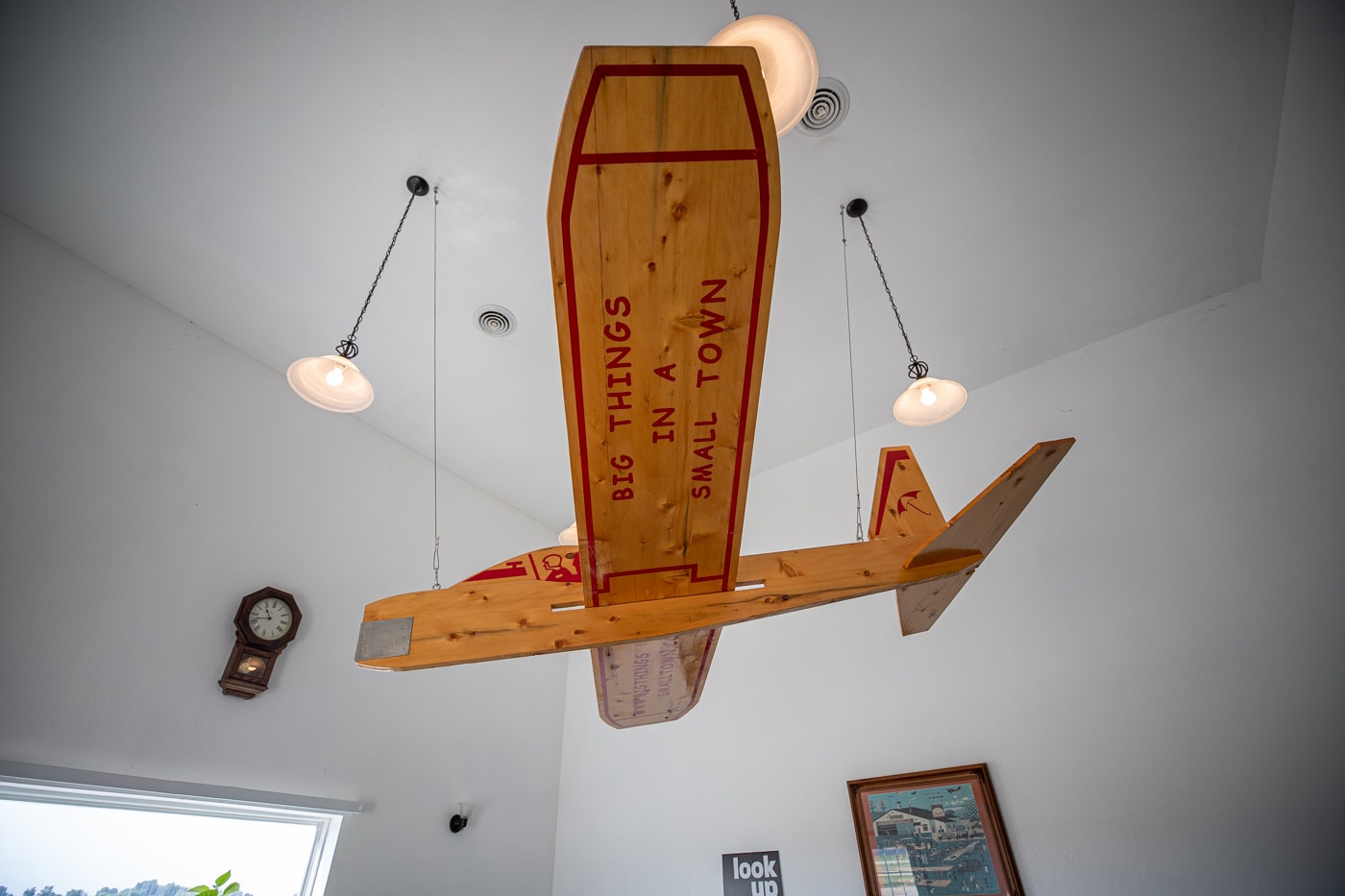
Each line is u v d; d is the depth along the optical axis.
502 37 2.65
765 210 1.23
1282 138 3.02
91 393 3.25
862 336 4.03
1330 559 2.98
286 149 3.02
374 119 2.92
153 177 3.13
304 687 3.60
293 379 2.58
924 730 3.65
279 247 3.43
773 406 4.53
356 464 4.34
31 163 3.09
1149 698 3.14
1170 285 3.70
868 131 2.99
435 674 4.29
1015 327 3.97
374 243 3.42
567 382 1.41
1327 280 3.09
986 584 3.80
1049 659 3.45
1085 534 3.62
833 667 4.10
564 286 1.27
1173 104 2.91
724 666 4.52
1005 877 3.10
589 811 4.54
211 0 2.53
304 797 3.36
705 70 1.06
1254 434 3.36
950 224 3.39
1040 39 2.69
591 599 1.94
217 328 3.83
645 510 1.67
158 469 3.37
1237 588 3.13
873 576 2.01
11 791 2.61
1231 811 2.81
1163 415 3.64
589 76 1.04
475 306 3.77
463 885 3.92
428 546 4.57
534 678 4.94
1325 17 2.52
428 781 3.99
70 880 2.70
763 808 3.94
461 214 3.29
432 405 4.41
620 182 1.17
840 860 3.57
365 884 3.49
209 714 3.19
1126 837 2.97
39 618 2.79
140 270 3.54
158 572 3.21
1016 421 4.11
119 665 2.96
